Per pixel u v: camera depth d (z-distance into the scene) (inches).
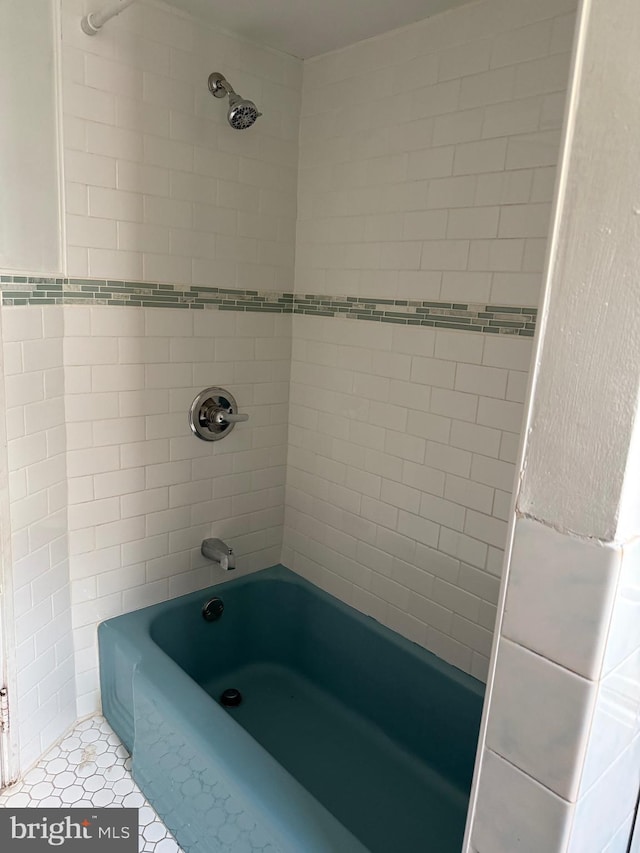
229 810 58.1
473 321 71.3
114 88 72.4
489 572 73.4
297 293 94.8
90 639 82.9
